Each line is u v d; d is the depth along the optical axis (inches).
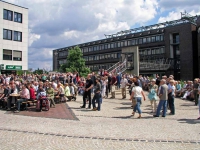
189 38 2292.1
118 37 3080.7
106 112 542.0
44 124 411.5
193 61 2278.5
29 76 1075.9
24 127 386.6
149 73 1998.0
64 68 2534.5
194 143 293.4
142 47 2741.1
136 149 270.5
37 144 290.2
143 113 532.1
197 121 436.1
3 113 543.2
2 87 679.1
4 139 312.8
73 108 605.6
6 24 1648.6
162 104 483.8
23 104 593.6
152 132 350.6
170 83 515.5
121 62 1325.0
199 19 2156.7
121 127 385.7
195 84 671.1
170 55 2447.1
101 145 286.0
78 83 999.6
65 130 364.8
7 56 1658.5
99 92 564.7
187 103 719.1
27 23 1785.2
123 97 815.1
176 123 417.4
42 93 579.5
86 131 358.0
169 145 285.4
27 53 1785.2
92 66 3543.3
